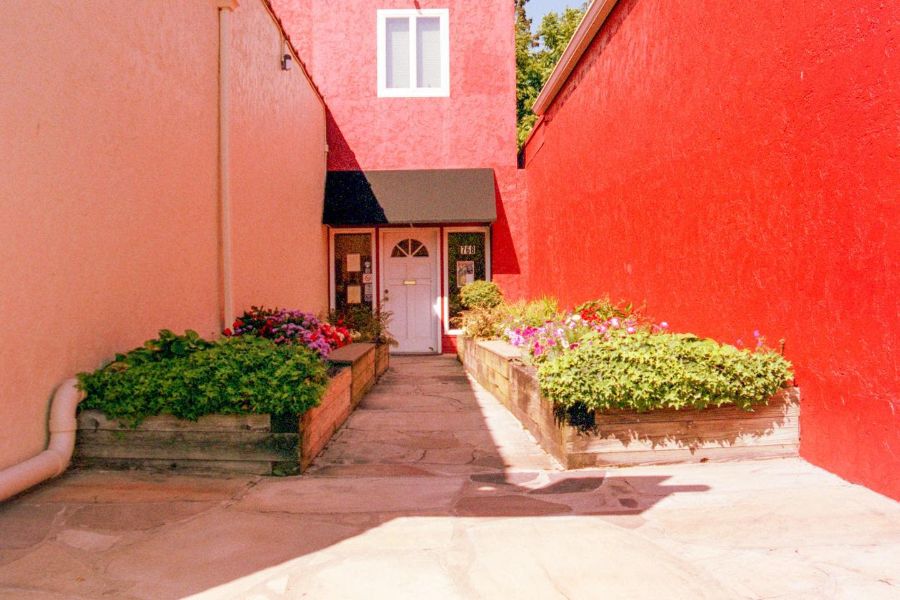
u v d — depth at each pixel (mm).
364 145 12070
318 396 4348
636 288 7160
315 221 10852
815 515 3322
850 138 3672
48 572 2762
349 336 8867
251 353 4492
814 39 3961
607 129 8141
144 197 4988
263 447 4266
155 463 4230
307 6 12094
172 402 4129
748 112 4746
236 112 6777
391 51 12242
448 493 3900
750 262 4766
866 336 3605
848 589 2572
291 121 9078
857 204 3633
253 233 7324
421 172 11930
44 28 3828
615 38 7777
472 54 12156
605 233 8266
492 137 12195
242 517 3445
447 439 5406
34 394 3818
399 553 2977
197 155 5922
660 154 6434
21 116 3639
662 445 4363
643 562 2852
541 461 4684
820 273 3980
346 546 3062
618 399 4234
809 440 4230
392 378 9305
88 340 4297
